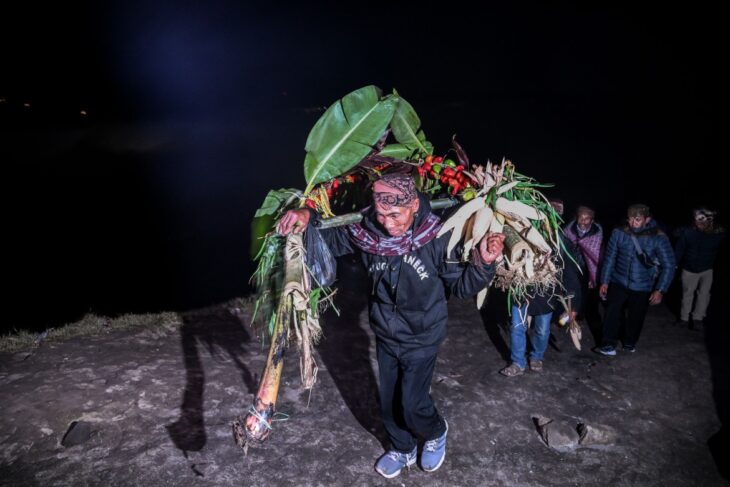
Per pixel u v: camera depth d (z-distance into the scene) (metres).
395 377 3.31
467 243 2.85
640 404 4.70
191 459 3.69
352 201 3.90
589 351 5.61
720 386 5.06
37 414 4.04
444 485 3.62
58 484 3.42
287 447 3.88
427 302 3.06
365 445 3.95
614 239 5.47
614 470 3.87
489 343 5.64
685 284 6.20
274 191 3.50
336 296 6.46
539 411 4.50
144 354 5.02
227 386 4.56
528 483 3.69
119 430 3.93
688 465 3.98
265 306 3.30
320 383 4.70
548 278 3.22
